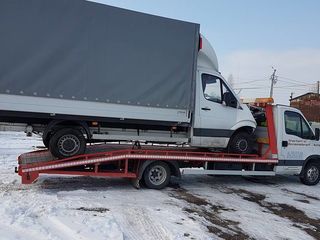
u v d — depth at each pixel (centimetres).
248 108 956
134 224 586
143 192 809
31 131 765
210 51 903
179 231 562
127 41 778
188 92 843
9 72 695
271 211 748
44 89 719
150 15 799
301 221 696
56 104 729
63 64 729
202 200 782
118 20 770
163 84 815
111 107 772
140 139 844
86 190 791
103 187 835
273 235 599
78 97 744
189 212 680
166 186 895
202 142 888
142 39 791
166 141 869
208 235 561
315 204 838
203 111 879
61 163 759
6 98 696
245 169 971
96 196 742
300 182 1109
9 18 690
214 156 904
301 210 776
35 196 700
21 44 698
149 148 894
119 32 771
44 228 521
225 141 912
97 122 796
